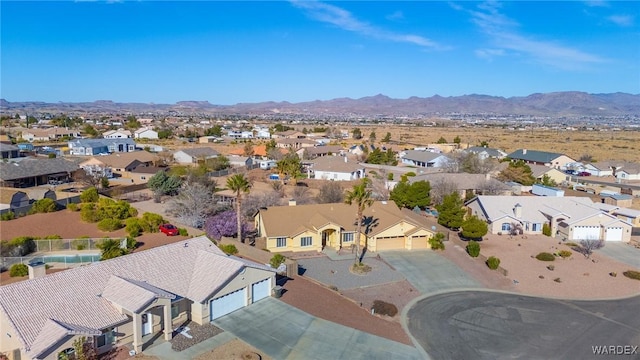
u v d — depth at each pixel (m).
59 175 91.12
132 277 34.66
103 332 29.84
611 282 48.06
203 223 62.94
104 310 30.78
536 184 95.00
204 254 39.25
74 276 32.59
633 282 48.06
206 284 35.72
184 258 38.69
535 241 62.97
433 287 45.59
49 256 47.62
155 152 136.25
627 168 118.75
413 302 41.91
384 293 43.75
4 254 47.06
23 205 66.94
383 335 35.03
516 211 66.94
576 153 168.12
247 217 66.19
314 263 51.47
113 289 32.28
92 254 48.72
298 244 55.22
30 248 49.72
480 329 36.91
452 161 112.62
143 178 99.25
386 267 50.72
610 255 57.41
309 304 39.34
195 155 122.75
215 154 129.12
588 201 70.88
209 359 29.89
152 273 35.81
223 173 105.81
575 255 57.00
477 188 86.94
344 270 49.38
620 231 63.72
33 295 29.91
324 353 31.66
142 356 29.84
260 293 39.66
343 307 39.53
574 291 45.53
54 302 30.02
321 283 44.94
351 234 57.88
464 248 57.91
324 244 58.25
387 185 95.31
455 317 39.03
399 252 56.06
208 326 34.38
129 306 30.11
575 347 34.47
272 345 32.19
